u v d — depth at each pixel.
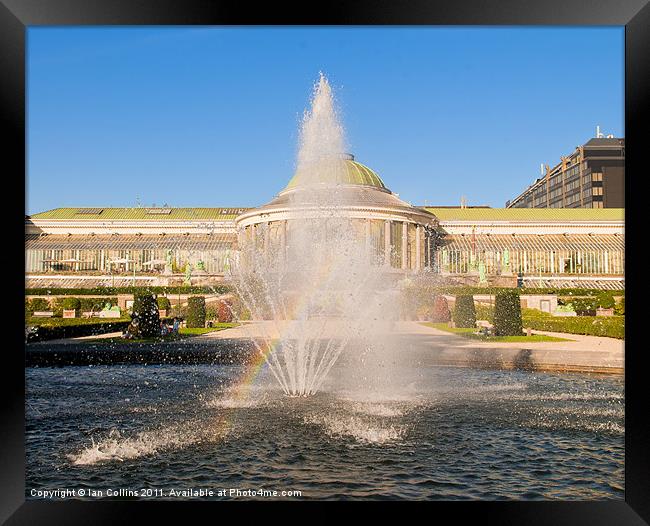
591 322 47.62
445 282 83.75
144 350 34.31
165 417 20.95
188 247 103.19
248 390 25.56
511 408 22.25
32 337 39.94
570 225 106.81
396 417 20.86
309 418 20.62
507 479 15.20
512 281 84.69
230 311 63.00
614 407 22.44
